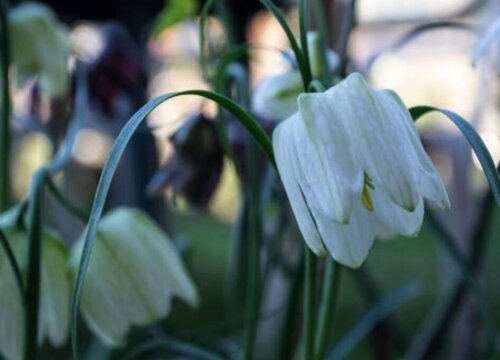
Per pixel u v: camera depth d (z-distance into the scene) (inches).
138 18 23.9
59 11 24.3
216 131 16.6
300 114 11.0
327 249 10.9
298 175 10.9
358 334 17.3
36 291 12.3
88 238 10.5
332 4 18.4
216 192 17.0
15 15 17.1
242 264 17.7
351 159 10.7
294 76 15.6
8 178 15.3
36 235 12.3
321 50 14.5
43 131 18.6
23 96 19.9
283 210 16.1
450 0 29.8
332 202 10.6
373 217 11.1
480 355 20.6
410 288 17.7
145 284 13.9
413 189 10.6
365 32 31.0
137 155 22.9
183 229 61.3
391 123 10.9
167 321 17.0
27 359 12.3
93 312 13.7
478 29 15.5
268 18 23.9
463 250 22.0
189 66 27.9
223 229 62.6
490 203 17.3
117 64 19.9
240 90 14.9
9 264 13.0
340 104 10.9
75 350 10.6
